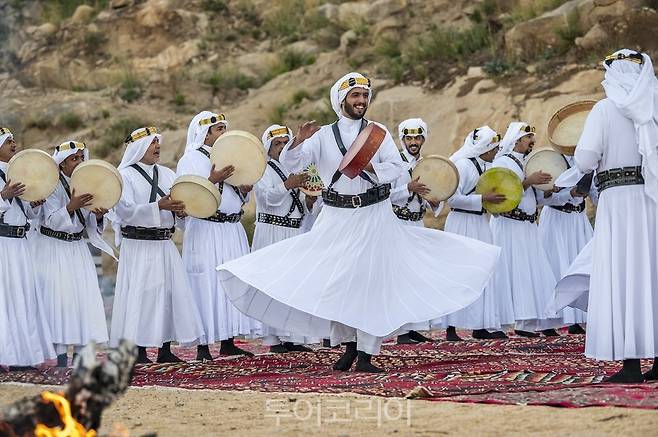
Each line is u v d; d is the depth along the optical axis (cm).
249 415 1468
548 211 2931
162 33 5984
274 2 6284
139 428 1398
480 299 2753
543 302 2780
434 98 4653
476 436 1252
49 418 993
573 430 1256
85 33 6069
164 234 2361
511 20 4922
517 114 4325
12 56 6119
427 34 5259
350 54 5400
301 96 5144
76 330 2219
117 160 5100
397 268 1966
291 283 1938
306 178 2542
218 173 2400
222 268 1995
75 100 5484
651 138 1652
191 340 2367
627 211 1673
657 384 1605
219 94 5494
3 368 2166
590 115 1720
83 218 2242
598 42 4403
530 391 1550
